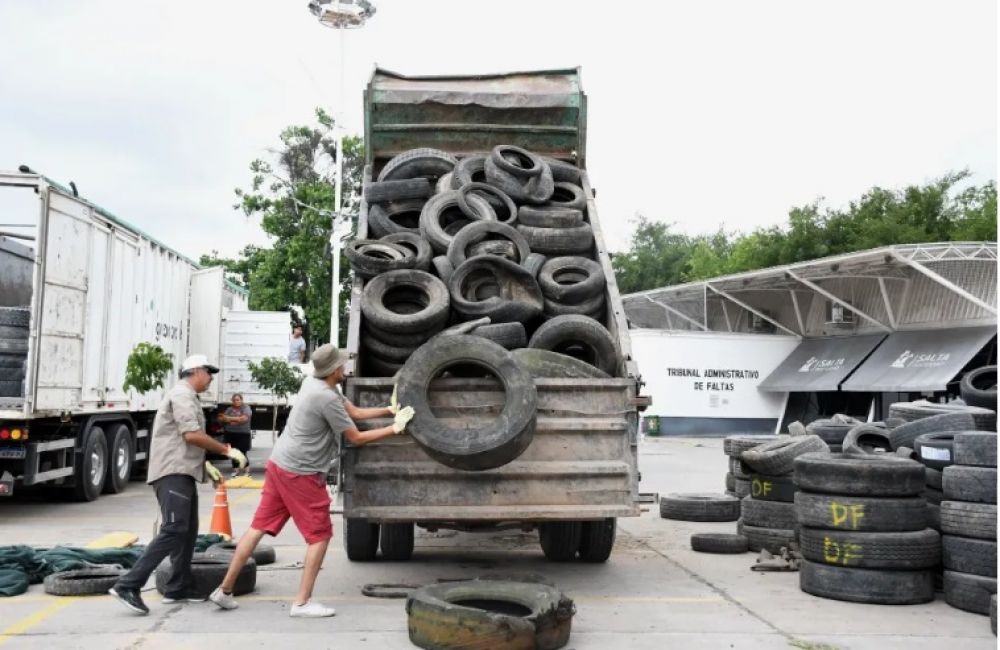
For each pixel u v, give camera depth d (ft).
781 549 30.09
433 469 23.38
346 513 23.06
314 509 21.80
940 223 150.71
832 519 24.23
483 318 26.40
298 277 139.44
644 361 115.03
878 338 109.29
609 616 22.22
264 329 69.46
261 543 33.12
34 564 25.73
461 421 23.50
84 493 44.45
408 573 27.22
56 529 36.32
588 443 24.07
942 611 23.00
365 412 22.38
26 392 37.35
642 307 144.46
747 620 21.89
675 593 25.00
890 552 23.56
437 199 31.58
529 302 27.76
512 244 29.99
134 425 51.65
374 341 26.40
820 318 120.37
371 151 37.22
